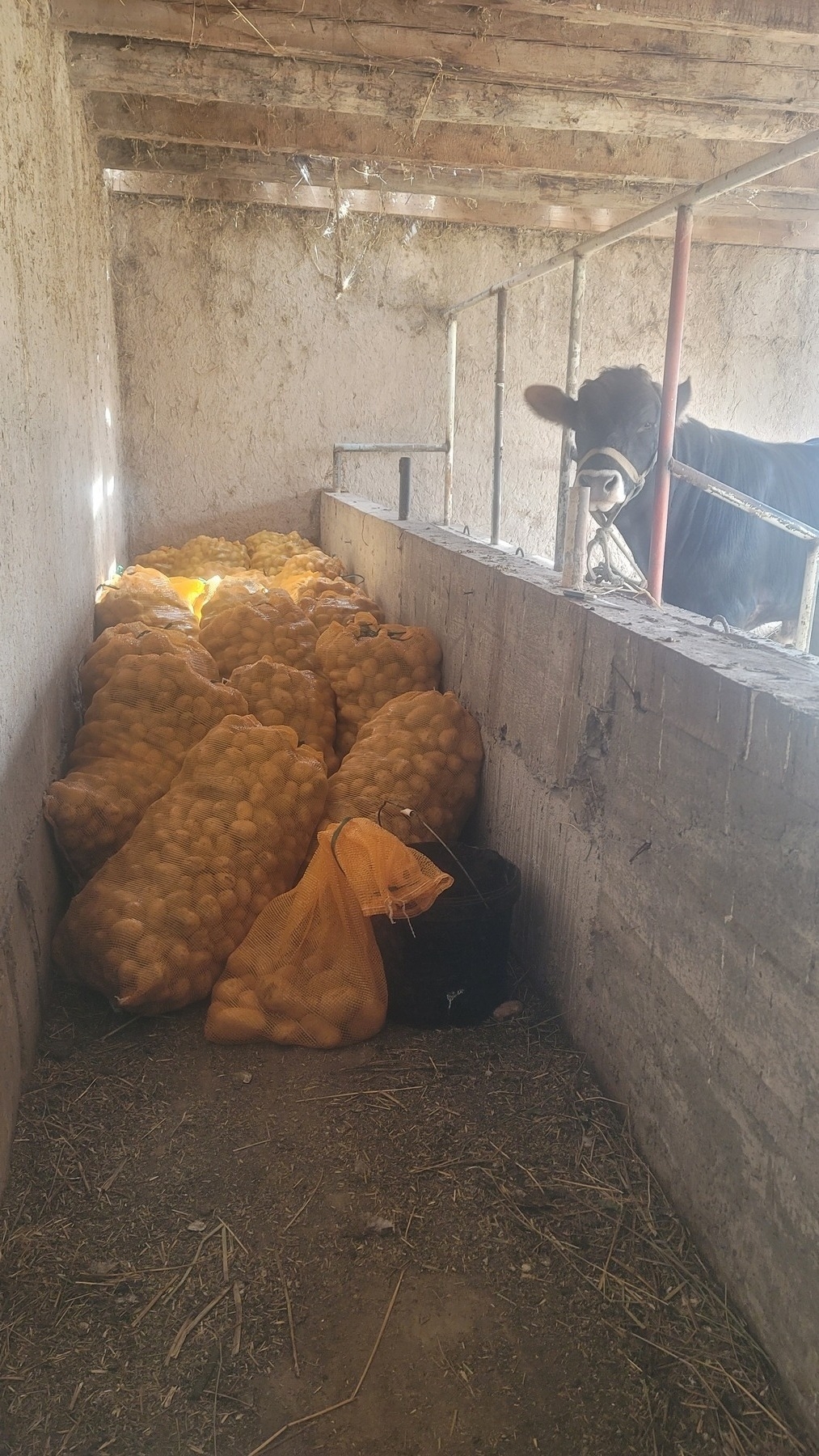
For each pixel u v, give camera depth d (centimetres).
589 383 383
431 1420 155
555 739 266
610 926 232
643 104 444
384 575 486
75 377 377
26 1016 228
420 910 251
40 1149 210
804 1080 155
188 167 554
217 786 279
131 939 248
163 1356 165
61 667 318
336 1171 207
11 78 253
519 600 294
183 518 679
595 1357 166
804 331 717
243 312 654
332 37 375
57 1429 151
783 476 441
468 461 706
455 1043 254
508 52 391
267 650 394
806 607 315
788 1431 152
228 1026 247
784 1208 159
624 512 408
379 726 336
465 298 679
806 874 155
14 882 226
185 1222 193
